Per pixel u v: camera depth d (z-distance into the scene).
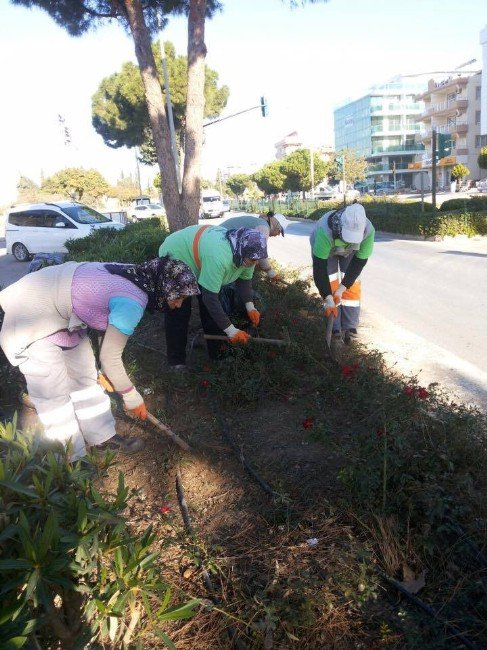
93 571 1.92
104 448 3.84
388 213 22.09
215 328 5.19
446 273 11.21
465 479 2.82
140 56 9.89
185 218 10.48
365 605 2.48
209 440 3.96
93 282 3.11
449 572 2.59
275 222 5.94
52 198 42.22
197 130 10.16
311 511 3.06
